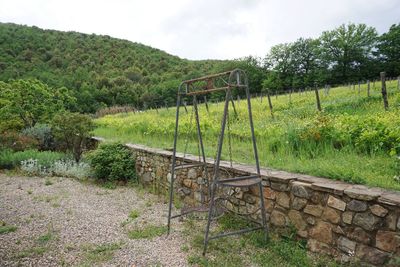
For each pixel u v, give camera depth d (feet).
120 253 9.80
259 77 167.43
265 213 10.82
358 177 9.53
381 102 31.58
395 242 7.41
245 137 21.08
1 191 17.67
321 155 14.38
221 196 12.61
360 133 14.80
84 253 9.79
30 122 37.78
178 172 16.37
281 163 13.29
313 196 9.38
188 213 11.61
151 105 139.54
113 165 20.02
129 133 32.91
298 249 9.47
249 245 10.21
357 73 136.36
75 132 25.45
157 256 9.56
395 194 7.91
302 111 31.24
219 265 8.82
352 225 8.32
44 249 9.93
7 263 8.94
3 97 36.24
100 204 15.49
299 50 156.56
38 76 129.90
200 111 41.52
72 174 21.97
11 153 26.23
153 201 16.10
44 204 15.20
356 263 8.14
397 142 12.80
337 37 141.69
